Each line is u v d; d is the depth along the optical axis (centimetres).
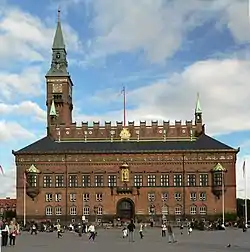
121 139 15900
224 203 14725
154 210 14800
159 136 15925
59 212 14888
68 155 15125
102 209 14888
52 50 18012
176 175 14925
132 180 14975
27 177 14912
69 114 17975
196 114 16100
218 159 14900
